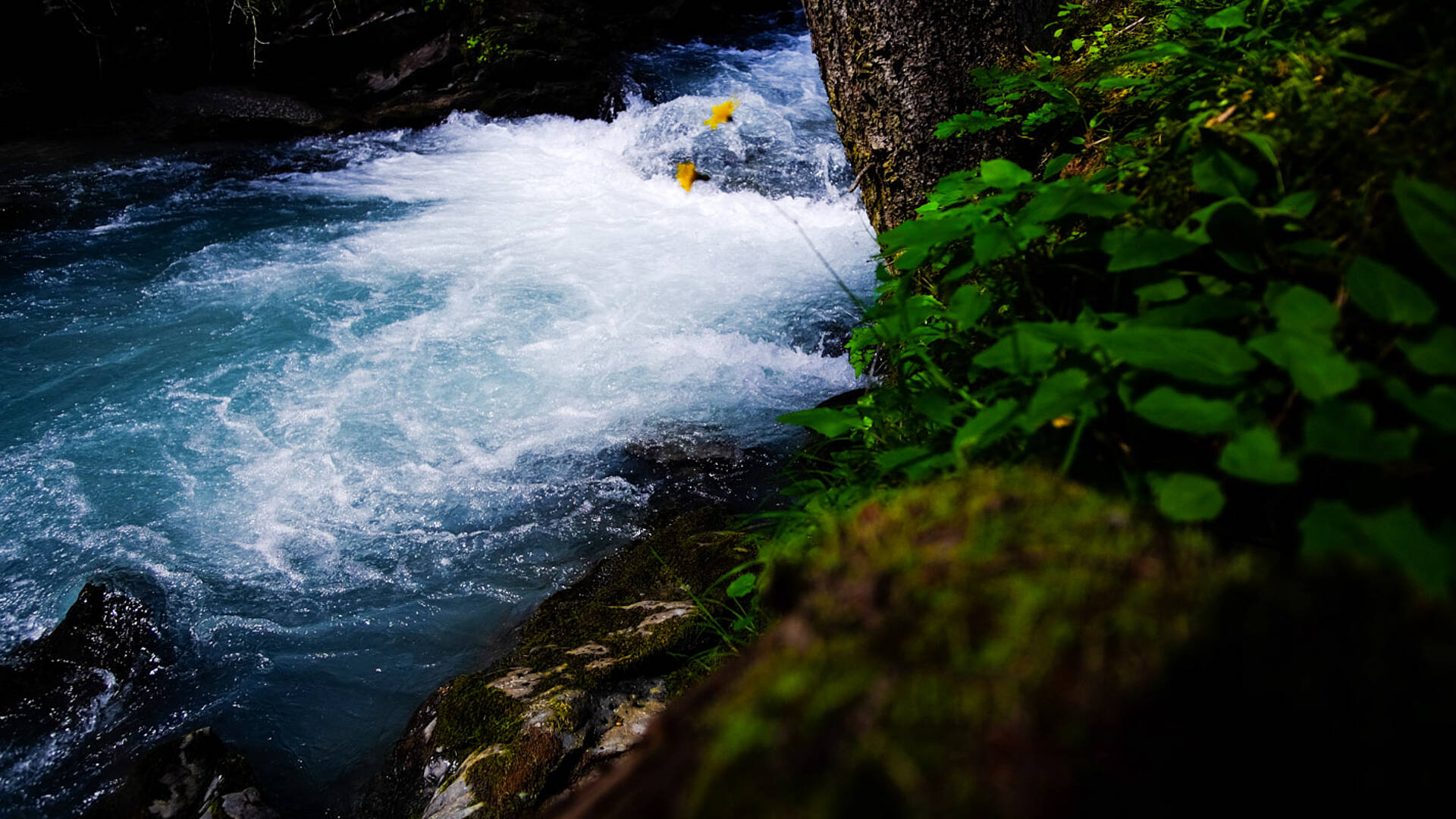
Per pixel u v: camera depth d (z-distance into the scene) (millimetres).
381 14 11406
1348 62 1392
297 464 4664
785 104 10539
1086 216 1674
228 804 2715
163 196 8625
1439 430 917
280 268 7012
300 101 11367
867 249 7199
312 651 3492
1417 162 1150
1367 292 969
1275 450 906
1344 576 666
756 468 4469
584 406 5152
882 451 1899
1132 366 1127
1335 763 583
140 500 4406
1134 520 766
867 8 3135
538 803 2432
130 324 6125
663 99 10742
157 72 11016
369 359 5672
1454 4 1320
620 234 7676
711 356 5656
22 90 10211
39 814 2859
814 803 566
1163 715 595
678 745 714
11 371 5551
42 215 8023
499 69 11156
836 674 645
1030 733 583
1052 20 3213
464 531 4137
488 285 6715
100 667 3400
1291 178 1294
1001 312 1728
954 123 2789
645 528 4055
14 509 4332
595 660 2934
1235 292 1224
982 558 735
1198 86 1866
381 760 3006
